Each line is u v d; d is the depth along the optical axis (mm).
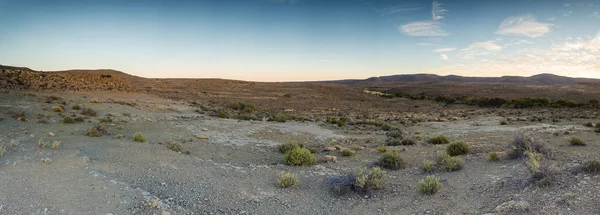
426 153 16125
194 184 10039
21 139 14602
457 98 82500
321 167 13242
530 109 56156
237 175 11484
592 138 18484
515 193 8539
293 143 18156
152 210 7699
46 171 10031
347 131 27688
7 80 39000
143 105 35781
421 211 8156
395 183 10750
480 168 11859
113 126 21312
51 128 18344
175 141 17359
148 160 12406
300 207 8742
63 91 38750
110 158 12125
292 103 67500
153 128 21969
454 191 9438
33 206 7586
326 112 52312
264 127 26703
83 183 9180
